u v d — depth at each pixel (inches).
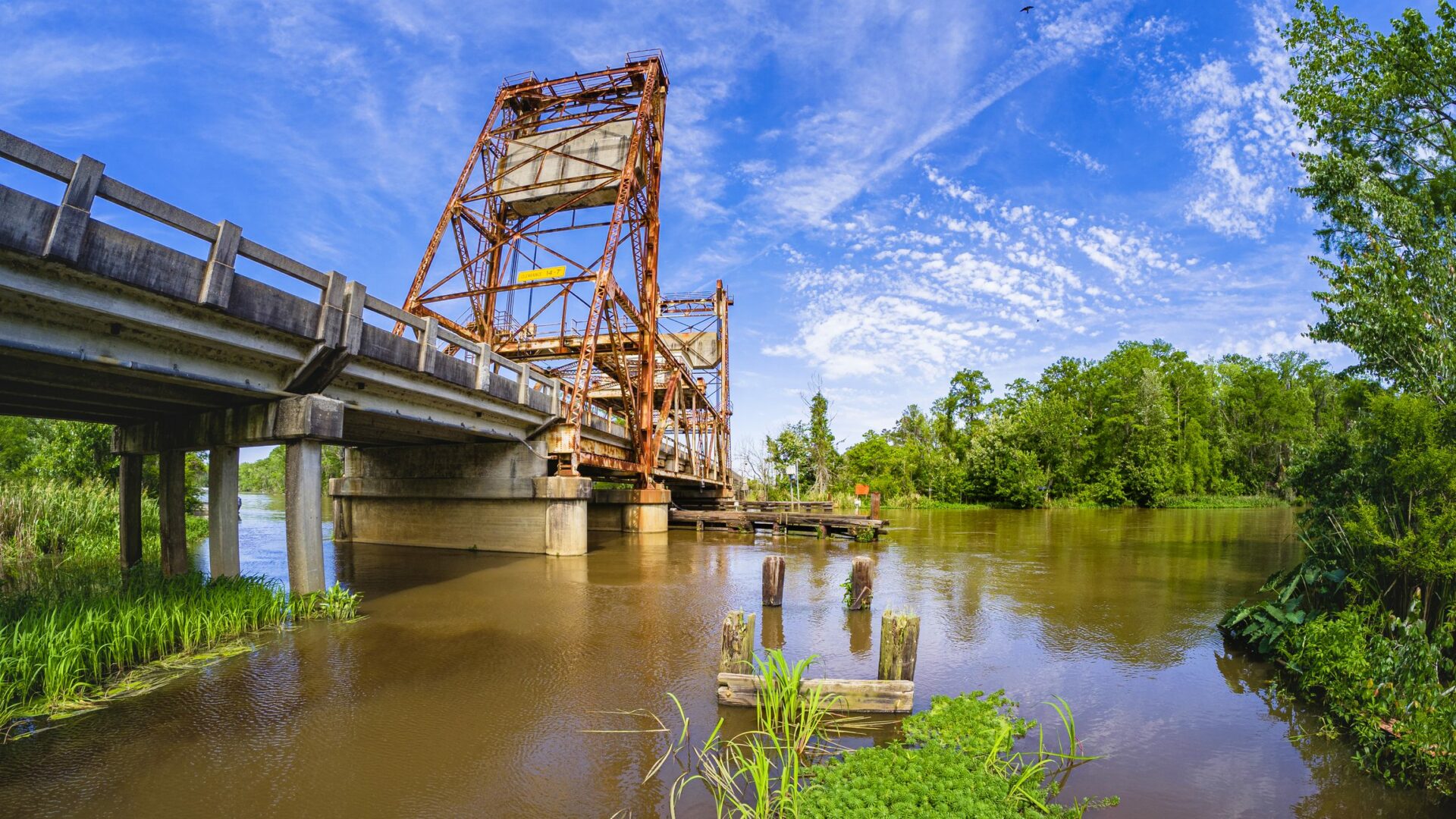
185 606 401.7
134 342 370.6
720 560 771.4
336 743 255.6
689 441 1642.5
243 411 495.8
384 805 209.6
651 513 1113.4
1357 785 229.9
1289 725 281.9
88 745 253.1
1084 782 229.1
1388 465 338.0
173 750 249.0
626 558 783.7
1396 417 335.0
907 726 253.3
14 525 779.4
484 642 398.0
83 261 302.2
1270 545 944.9
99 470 1090.1
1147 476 2194.9
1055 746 258.5
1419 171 524.1
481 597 537.3
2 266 289.3
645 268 1172.5
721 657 303.6
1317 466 395.9
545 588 578.6
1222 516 1713.8
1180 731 274.2
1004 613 486.0
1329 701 294.8
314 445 478.0
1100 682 333.4
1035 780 220.8
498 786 222.5
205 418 528.1
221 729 268.7
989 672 346.9
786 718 260.5
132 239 324.8
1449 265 415.8
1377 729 252.8
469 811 206.2
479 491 839.7
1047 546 938.7
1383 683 260.4
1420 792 225.3
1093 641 408.8
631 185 995.9
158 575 531.8
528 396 762.2
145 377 394.9
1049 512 1958.7
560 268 1047.0
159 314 358.3
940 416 2783.0
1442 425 330.3
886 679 302.7
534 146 1114.7
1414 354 405.7
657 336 1222.3
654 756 245.0
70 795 215.0
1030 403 2516.0
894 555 829.8
